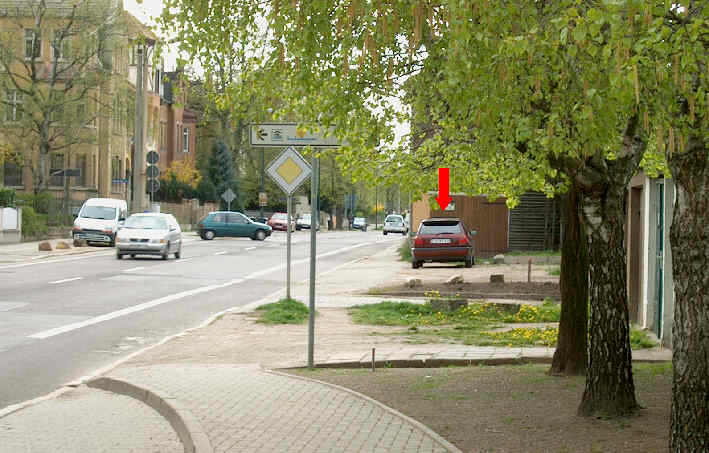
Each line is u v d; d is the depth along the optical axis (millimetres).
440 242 36000
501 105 7012
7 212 45688
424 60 8664
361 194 109812
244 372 11727
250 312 19641
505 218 43562
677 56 5566
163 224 38281
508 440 7875
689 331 5953
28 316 18203
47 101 53594
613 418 8570
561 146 7004
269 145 12445
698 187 5902
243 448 7418
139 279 27812
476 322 18109
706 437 5922
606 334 8703
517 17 6520
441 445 7523
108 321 17938
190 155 99688
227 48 9469
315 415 8805
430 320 18469
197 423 8383
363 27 8039
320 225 104312
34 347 14453
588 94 5910
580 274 11258
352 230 115688
